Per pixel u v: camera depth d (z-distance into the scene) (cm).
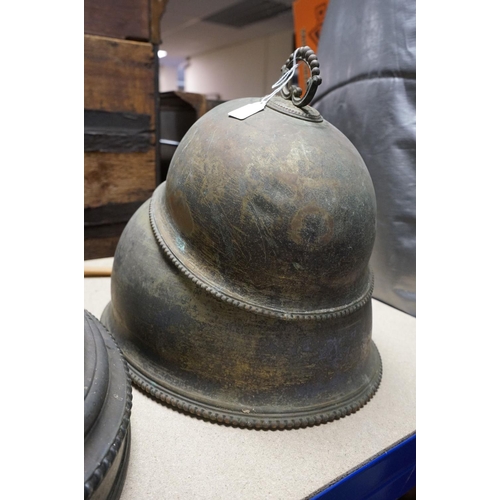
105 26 192
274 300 93
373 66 171
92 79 192
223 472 87
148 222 109
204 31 415
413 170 167
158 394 100
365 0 174
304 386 98
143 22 201
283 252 89
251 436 96
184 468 87
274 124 95
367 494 96
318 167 90
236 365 95
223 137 94
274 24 380
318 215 89
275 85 105
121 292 109
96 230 209
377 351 129
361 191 96
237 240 89
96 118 196
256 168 89
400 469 102
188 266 95
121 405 73
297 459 92
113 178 208
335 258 92
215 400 97
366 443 97
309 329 96
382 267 181
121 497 80
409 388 119
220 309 94
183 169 97
